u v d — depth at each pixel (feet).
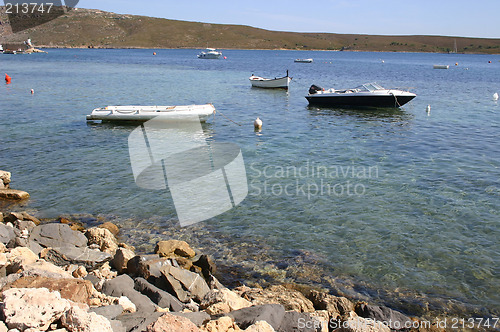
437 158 62.08
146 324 20.68
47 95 125.49
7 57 392.27
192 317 21.99
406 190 48.83
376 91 108.37
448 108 112.88
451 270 32.68
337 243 36.65
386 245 36.35
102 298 23.77
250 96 136.87
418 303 28.63
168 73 231.30
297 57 602.03
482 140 73.97
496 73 289.74
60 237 34.24
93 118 85.76
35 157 60.64
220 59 462.60
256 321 21.90
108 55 483.92
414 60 563.48
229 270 32.17
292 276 31.58
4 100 112.98
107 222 39.83
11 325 18.04
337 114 102.78
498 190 48.78
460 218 41.52
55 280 23.25
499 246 36.32
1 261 28.43
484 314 27.58
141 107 88.89
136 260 29.27
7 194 45.06
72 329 18.40
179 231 38.42
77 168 55.83
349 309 26.76
